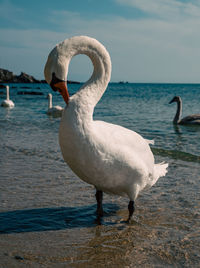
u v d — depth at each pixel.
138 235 4.38
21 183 6.31
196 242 4.18
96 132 4.17
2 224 4.63
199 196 5.86
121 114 23.48
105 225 4.71
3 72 164.62
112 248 4.01
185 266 3.62
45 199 5.60
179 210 5.24
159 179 6.90
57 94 63.09
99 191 4.98
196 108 32.47
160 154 9.62
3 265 3.53
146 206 5.43
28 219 4.82
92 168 4.25
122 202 5.70
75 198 5.71
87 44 4.27
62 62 4.17
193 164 8.33
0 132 13.24
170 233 4.45
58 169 7.37
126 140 4.45
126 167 4.34
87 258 3.75
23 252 3.85
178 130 15.45
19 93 63.03
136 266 3.60
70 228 4.58
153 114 23.88
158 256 3.83
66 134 4.12
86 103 4.18
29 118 20.27
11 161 8.02
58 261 3.66
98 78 4.36
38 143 10.66
